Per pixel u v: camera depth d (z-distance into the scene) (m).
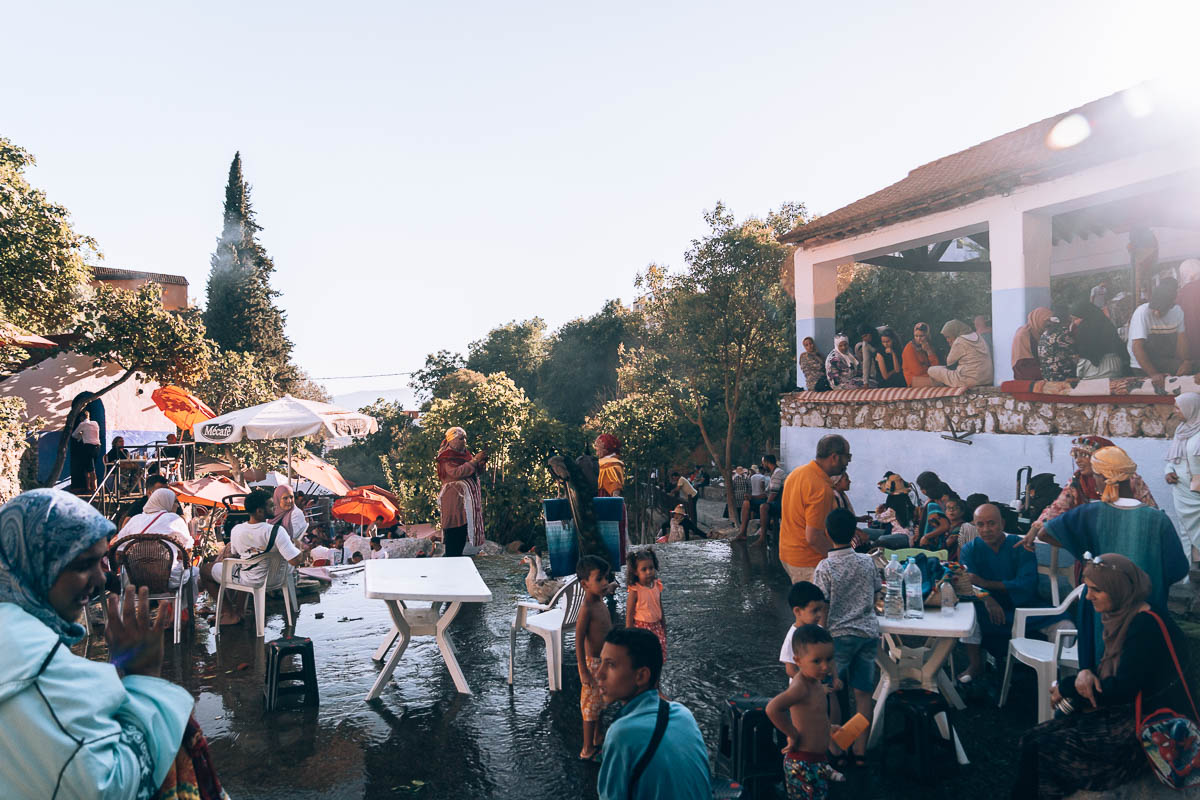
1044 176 9.22
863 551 7.15
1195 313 7.50
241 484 18.38
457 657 6.85
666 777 2.41
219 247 49.44
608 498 8.55
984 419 9.85
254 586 7.57
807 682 3.83
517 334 61.25
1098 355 8.56
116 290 17.62
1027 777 3.59
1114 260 13.79
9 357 15.27
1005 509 8.11
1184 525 7.24
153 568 7.17
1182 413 7.20
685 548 12.08
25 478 16.55
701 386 21.12
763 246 17.67
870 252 12.62
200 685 6.16
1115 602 3.40
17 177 15.59
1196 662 4.36
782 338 18.45
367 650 7.08
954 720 5.24
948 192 10.31
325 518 27.89
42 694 1.72
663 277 19.05
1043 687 4.95
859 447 12.25
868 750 4.77
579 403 46.88
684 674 6.25
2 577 1.84
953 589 5.41
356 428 13.16
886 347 12.25
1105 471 5.28
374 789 4.42
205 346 18.11
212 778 2.11
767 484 13.76
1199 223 11.66
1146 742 3.30
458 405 18.97
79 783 1.70
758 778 4.21
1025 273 9.79
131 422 21.22
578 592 6.05
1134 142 8.34
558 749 4.92
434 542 14.96
